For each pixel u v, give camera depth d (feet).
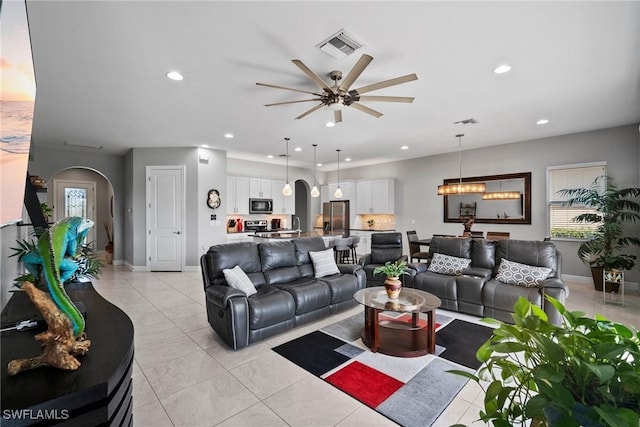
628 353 2.49
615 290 14.85
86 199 28.48
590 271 17.13
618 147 16.20
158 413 6.42
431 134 17.70
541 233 18.85
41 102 12.04
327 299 11.95
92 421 2.94
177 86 10.70
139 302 14.11
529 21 7.23
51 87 10.65
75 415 2.85
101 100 11.91
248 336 9.55
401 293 10.54
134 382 7.57
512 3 6.62
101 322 4.61
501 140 19.25
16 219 3.27
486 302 11.80
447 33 7.70
